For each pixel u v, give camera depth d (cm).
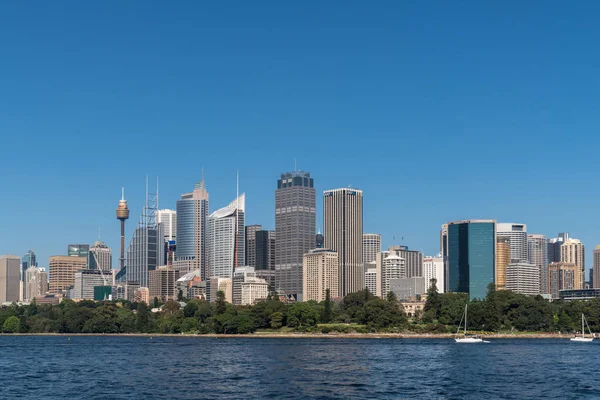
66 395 19488
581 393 19500
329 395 19162
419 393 19450
